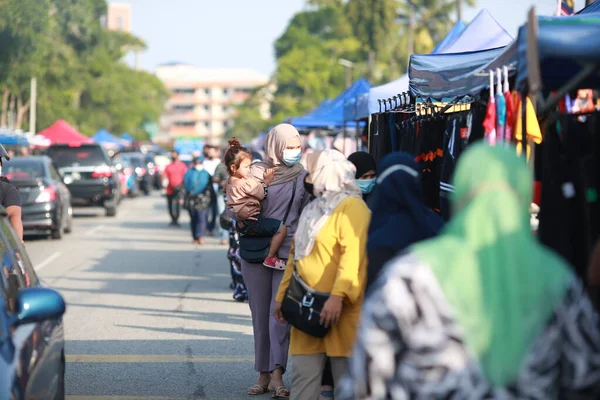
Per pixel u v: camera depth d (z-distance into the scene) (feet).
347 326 20.38
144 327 40.24
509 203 10.54
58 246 79.61
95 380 30.32
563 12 40.83
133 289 52.90
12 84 219.20
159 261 67.82
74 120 291.79
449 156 24.88
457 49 44.04
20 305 16.42
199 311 44.78
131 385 29.66
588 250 18.04
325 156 20.66
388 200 17.24
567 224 18.37
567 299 10.57
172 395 28.43
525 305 10.39
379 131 36.01
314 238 20.43
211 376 31.01
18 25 203.00
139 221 112.78
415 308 10.30
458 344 10.28
